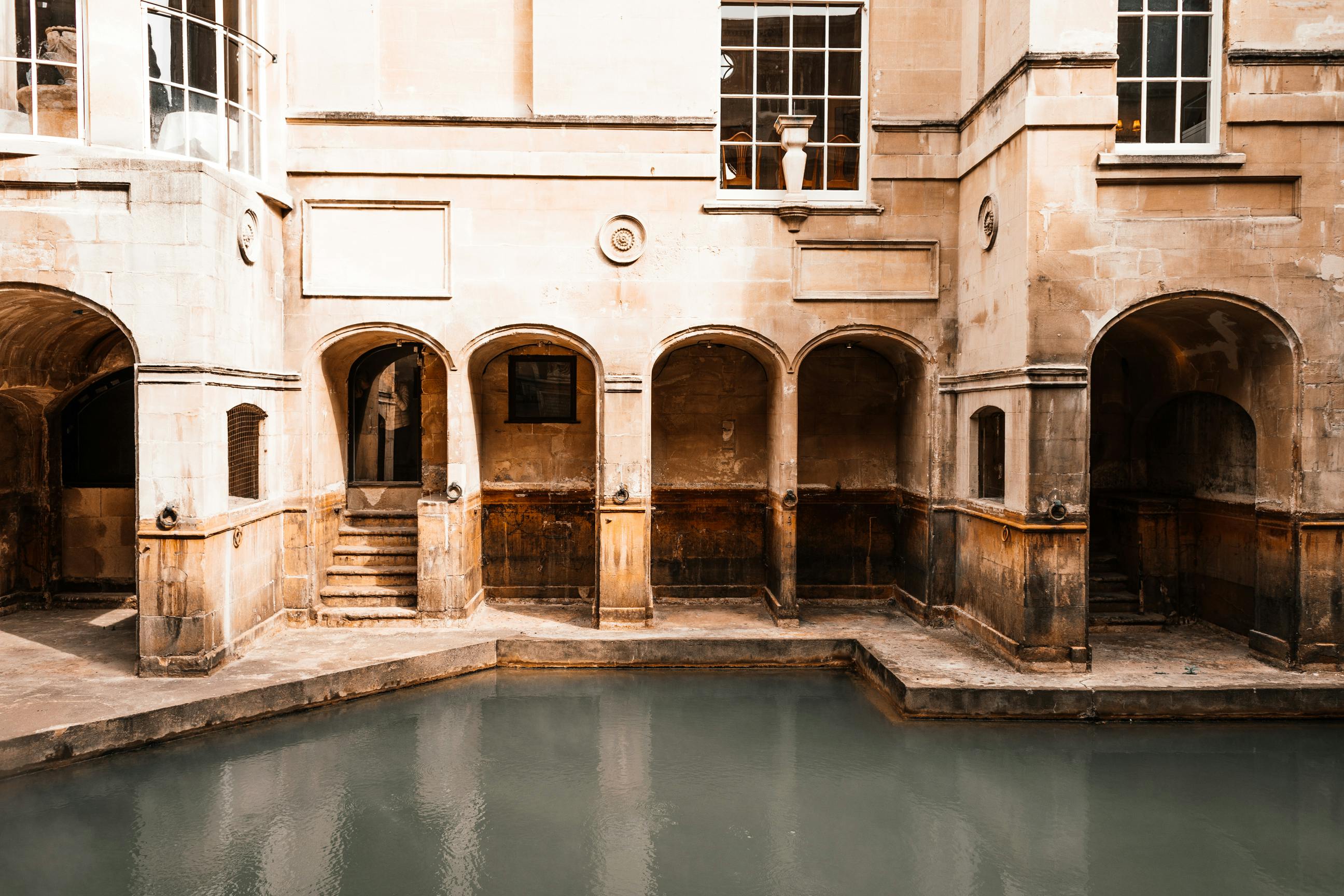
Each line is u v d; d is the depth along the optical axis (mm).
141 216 7617
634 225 9875
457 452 9867
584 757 7164
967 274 9758
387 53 9914
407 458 14047
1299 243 8117
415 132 9766
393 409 13945
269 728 7570
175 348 7660
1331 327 8109
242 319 8562
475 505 10781
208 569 7895
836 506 11555
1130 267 8141
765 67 10281
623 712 8133
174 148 8273
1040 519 8188
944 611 10086
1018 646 8320
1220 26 8266
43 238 7582
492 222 9812
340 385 10859
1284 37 8148
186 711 7227
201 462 7723
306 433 9812
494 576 11430
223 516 8195
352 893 5180
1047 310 8117
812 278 10023
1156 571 10289
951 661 8648
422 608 9812
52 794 6297
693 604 11195
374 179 9734
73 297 7625
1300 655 8219
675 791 6590
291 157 9672
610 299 9867
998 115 8797
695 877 5414
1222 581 9820
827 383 11516
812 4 10234
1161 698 7785
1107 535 11211
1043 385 8102
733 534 11586
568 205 9852
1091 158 8094
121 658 8398
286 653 8727
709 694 8617
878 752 7230
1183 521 10312
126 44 7852
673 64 9875
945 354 10062
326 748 7223
